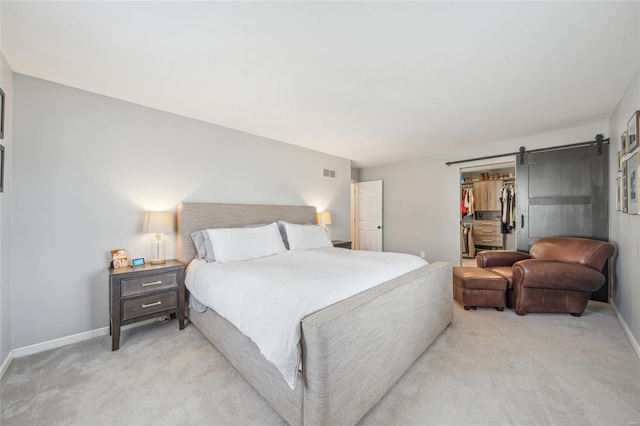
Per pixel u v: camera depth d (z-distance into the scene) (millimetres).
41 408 1497
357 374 1403
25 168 2100
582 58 1886
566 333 2410
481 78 2160
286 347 1298
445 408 1488
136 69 2025
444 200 4777
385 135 3705
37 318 2143
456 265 4645
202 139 3135
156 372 1834
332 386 1247
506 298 3076
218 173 3273
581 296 2773
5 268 1934
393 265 2275
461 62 1933
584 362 1929
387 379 1632
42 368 1892
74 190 2320
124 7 1401
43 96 2182
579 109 2826
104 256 2465
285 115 2963
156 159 2789
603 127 3293
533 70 2045
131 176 2629
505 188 5961
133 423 1393
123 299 2189
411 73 2080
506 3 1379
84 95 2369
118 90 2373
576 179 3475
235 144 3443
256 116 2992
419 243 5121
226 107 2744
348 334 1354
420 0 1356
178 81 2205
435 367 1890
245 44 1721
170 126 2887
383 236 5664
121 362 1962
